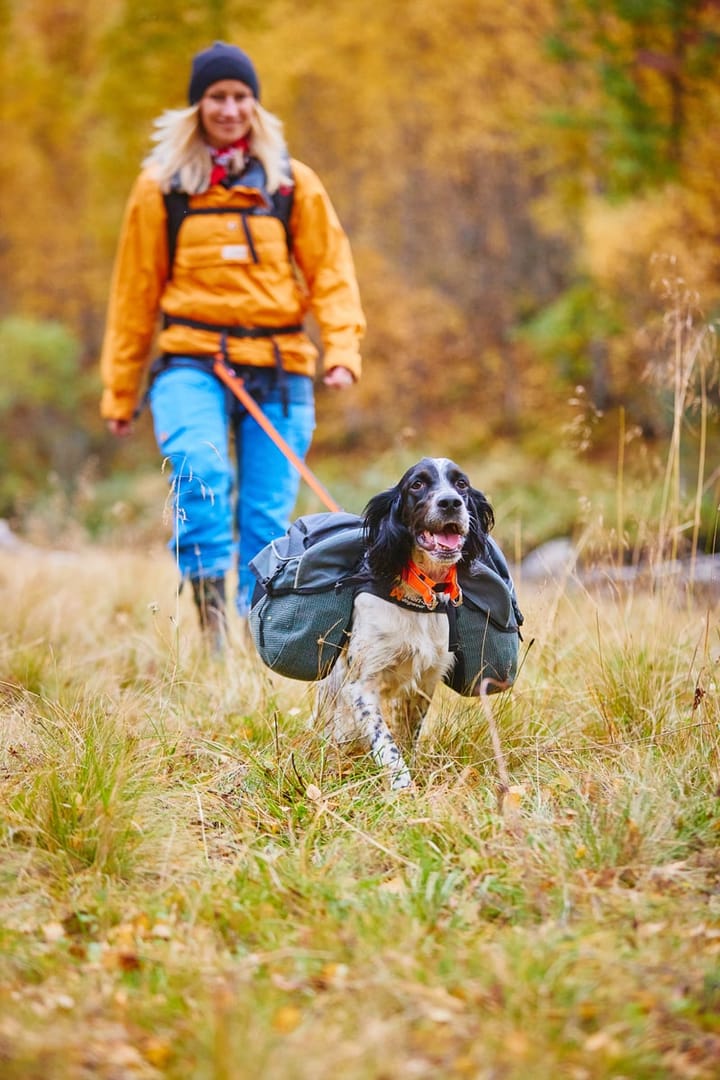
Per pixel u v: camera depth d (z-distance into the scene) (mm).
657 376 7133
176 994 3359
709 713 5355
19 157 30797
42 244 31906
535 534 19344
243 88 6824
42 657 6766
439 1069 2979
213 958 3602
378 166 28375
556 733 5480
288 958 3602
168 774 5047
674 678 5719
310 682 5965
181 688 6293
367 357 27969
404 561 5234
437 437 26969
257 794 4914
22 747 5031
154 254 7070
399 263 29938
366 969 3457
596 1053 3059
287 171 7023
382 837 4461
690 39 17625
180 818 4574
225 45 6898
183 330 7012
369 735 5215
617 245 18750
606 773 4883
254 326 7023
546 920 3791
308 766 5152
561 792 4777
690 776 4770
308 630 5352
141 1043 3164
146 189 6988
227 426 7027
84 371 33188
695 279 16859
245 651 6711
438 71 26344
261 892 4035
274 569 5410
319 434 28531
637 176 18391
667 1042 3160
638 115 17984
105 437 32562
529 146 24719
